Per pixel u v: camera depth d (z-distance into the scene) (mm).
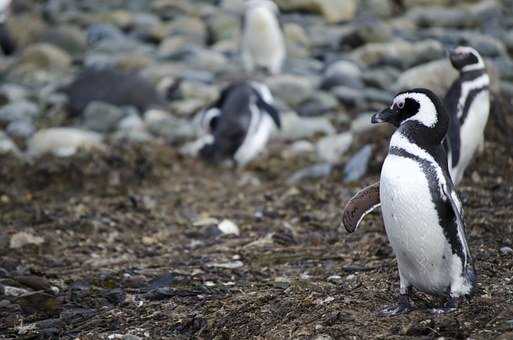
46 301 14641
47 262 17469
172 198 23016
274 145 29484
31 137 30031
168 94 35812
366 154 22844
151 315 13898
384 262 15320
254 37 38875
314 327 12055
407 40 43219
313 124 30531
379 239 16922
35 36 47281
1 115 33062
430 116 11461
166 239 19125
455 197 11320
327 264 16016
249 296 14117
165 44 45438
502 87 30156
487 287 12742
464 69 18469
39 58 42750
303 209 20797
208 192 23828
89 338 12945
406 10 52375
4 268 17000
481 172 20719
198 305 14156
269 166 26641
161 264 17109
